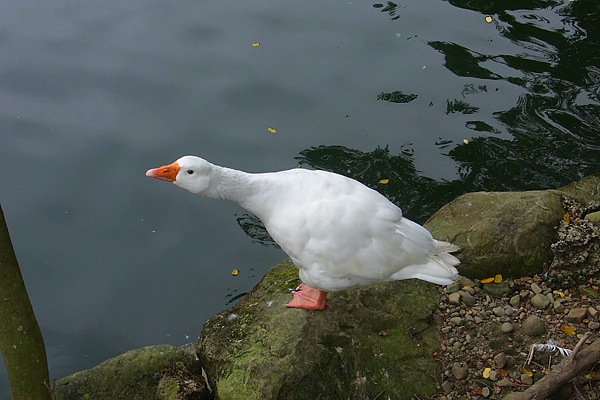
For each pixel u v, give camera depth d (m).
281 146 3.97
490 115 4.11
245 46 4.48
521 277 3.20
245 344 2.98
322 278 2.95
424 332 3.04
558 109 4.11
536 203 3.27
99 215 3.72
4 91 4.13
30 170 3.83
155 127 4.02
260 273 3.56
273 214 2.97
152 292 3.50
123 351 3.32
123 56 4.35
